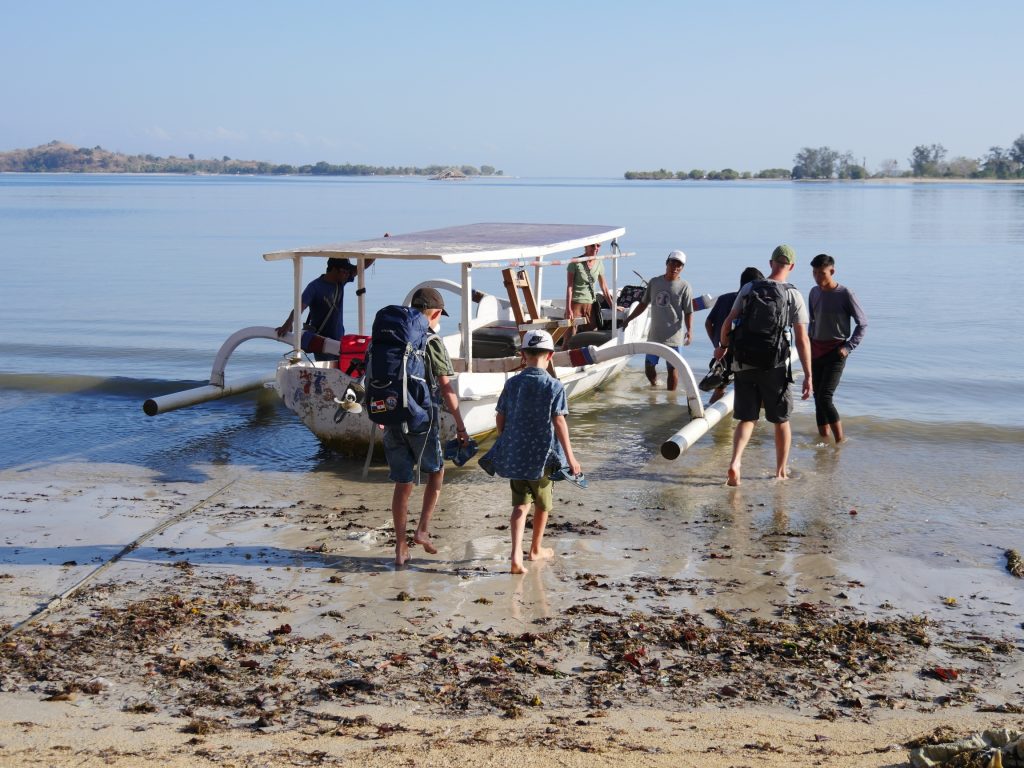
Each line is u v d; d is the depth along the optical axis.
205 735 4.33
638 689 4.98
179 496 8.47
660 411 11.95
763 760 4.00
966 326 19.48
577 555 7.04
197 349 17.17
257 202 97.69
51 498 8.39
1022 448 10.05
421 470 6.70
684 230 52.53
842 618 5.94
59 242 42.72
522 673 5.16
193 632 5.64
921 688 5.02
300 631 5.68
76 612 5.92
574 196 128.75
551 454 6.55
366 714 4.63
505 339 13.05
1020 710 4.73
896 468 9.34
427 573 6.67
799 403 12.10
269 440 10.46
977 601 6.21
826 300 9.97
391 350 6.58
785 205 92.56
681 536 7.45
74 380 13.31
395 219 63.78
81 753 4.07
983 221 61.56
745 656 5.39
